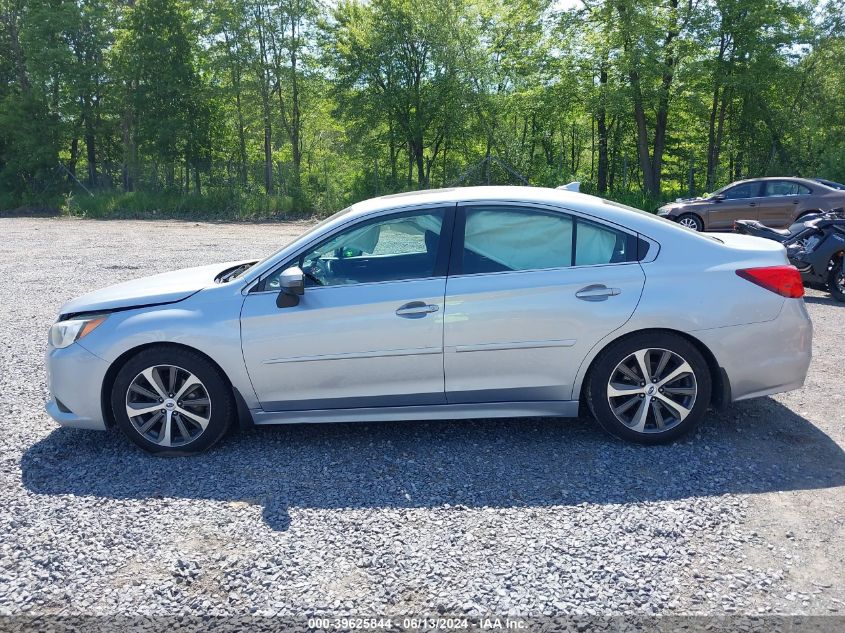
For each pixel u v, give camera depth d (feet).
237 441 14.66
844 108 105.40
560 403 13.85
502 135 95.86
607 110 84.94
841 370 18.83
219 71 110.42
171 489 12.35
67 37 125.59
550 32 87.15
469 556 9.95
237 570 9.72
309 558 10.00
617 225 13.73
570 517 11.02
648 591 9.04
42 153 123.95
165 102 117.50
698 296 13.26
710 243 13.88
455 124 97.55
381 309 13.48
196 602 9.02
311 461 13.51
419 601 8.94
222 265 17.12
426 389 13.75
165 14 115.24
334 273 13.92
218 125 123.75
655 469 12.71
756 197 53.06
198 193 111.75
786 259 14.02
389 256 13.94
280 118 117.70
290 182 103.45
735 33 90.53
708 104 98.58
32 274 39.11
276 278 13.92
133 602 9.04
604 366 13.51
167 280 15.39
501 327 13.43
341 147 121.80
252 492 12.17
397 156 110.93
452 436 14.66
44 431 15.33
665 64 82.12
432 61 97.35
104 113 129.80
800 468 12.61
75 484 12.61
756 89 92.63
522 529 10.68
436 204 14.07
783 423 14.87
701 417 13.58
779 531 10.44
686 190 94.94
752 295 13.35
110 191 118.21
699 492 11.76
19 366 20.35
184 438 13.88
